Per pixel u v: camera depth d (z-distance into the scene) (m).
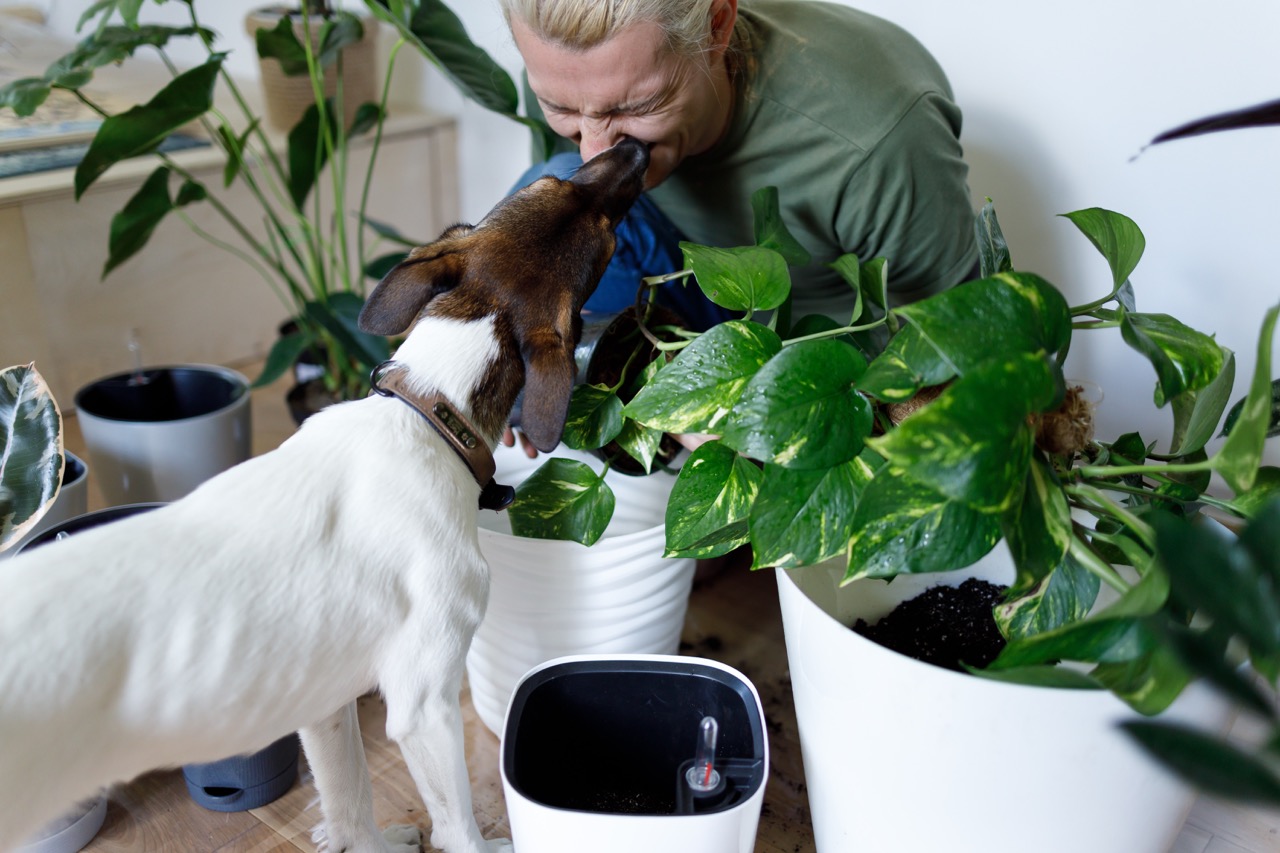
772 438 0.88
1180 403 1.10
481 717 1.46
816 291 1.64
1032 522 0.82
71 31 2.29
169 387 1.88
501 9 1.20
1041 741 0.86
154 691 0.92
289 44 1.86
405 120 2.43
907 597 1.27
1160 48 1.53
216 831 1.28
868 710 0.94
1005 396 0.74
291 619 0.98
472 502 1.12
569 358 1.12
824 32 1.41
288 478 1.03
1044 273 1.78
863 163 1.37
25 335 1.94
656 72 1.17
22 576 0.89
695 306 1.59
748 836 1.02
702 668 1.14
